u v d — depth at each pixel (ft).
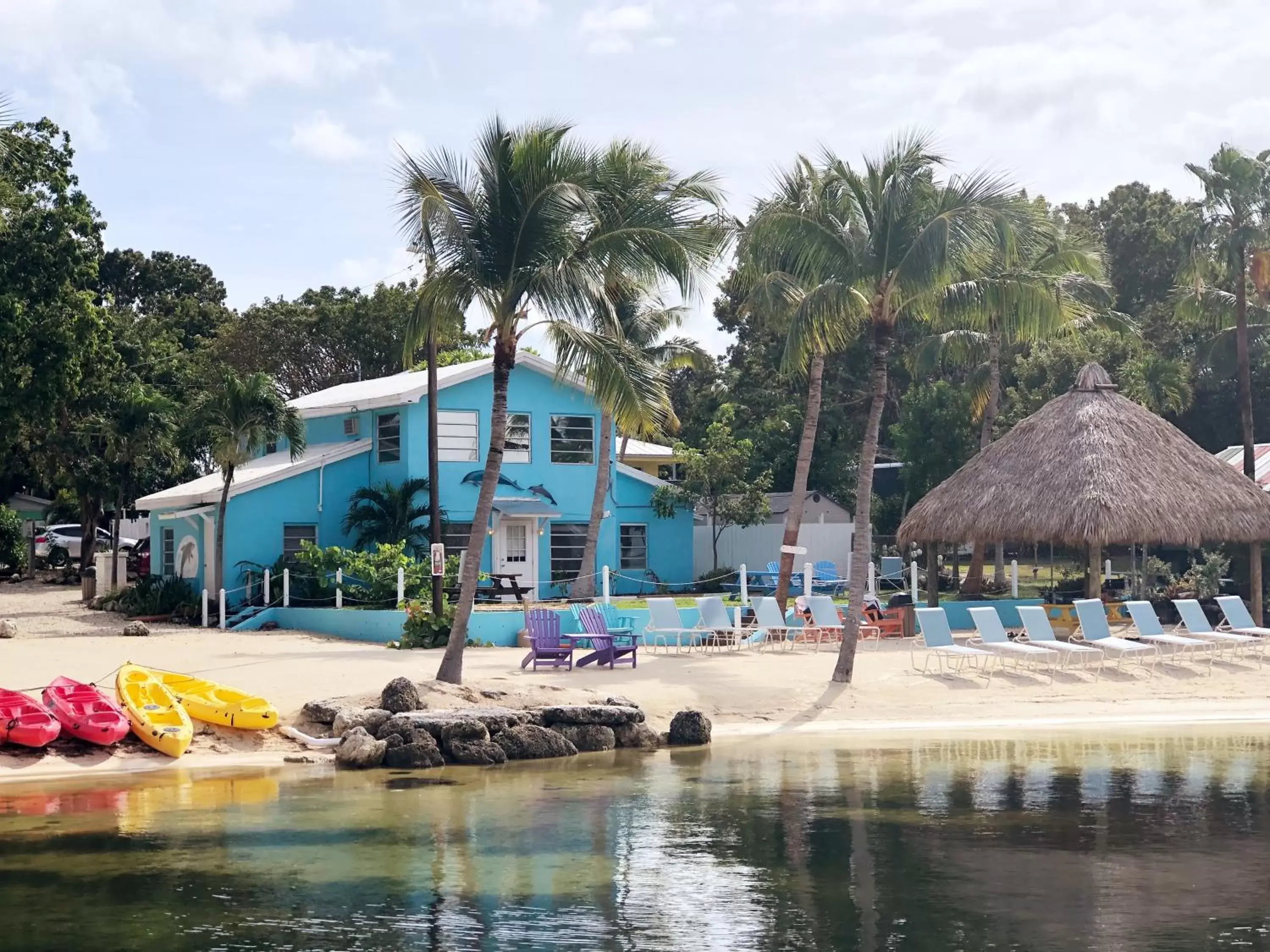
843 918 37.17
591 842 46.44
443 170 72.28
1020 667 85.51
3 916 37.70
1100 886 40.19
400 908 38.47
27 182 121.70
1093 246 143.33
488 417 127.75
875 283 78.89
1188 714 75.36
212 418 116.26
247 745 65.72
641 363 73.61
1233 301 130.52
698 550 158.10
